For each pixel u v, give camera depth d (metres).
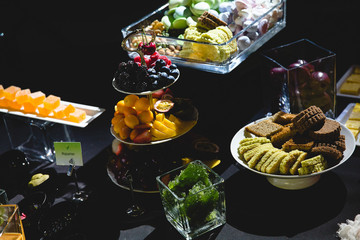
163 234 1.87
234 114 2.54
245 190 2.04
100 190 2.15
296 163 1.84
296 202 1.93
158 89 2.02
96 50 3.57
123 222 1.95
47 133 2.35
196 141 2.32
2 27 3.76
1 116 2.86
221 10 2.51
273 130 2.05
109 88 2.98
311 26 3.45
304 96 2.28
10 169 2.25
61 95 2.96
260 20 2.39
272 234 1.80
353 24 3.37
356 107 2.34
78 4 4.32
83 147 2.47
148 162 2.16
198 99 2.54
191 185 1.83
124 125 2.19
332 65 2.23
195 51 2.25
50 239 1.85
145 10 4.09
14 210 1.70
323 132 1.90
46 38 3.97
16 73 3.27
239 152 2.03
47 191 2.09
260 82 2.81
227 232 1.84
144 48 2.03
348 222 1.76
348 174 2.04
